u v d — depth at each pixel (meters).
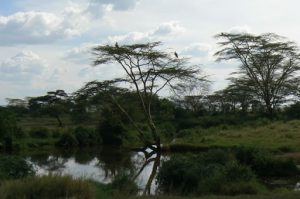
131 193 15.08
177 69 41.28
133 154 37.03
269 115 54.19
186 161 17.58
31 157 35.72
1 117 41.72
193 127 53.12
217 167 16.75
